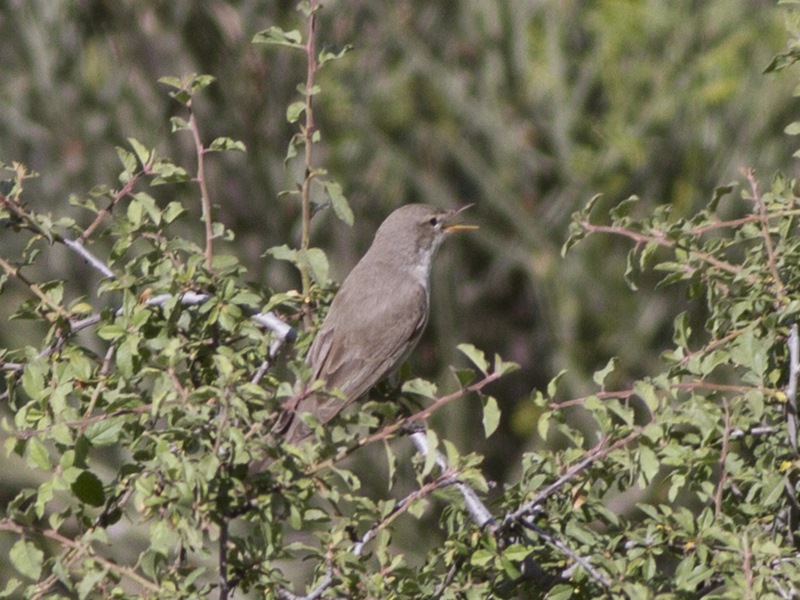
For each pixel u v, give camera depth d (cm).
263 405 675
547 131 1986
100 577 647
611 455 707
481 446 1972
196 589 698
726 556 652
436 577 754
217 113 1866
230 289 777
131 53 1825
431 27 1992
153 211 834
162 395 652
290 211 1898
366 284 1180
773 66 851
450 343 1962
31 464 649
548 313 1956
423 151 1986
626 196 1931
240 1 1878
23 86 1798
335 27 1923
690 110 1858
